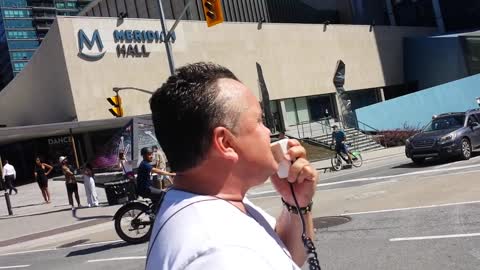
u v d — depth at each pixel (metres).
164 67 34.75
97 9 51.50
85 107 31.05
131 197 16.06
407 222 8.59
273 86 41.56
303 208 1.83
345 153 22.56
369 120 40.50
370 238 7.85
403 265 6.23
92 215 16.56
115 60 32.56
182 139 1.49
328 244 7.85
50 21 141.62
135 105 32.97
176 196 1.50
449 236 7.26
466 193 10.59
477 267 5.79
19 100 38.22
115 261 9.09
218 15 16.72
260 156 1.56
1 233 15.76
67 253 11.05
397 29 53.72
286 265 1.39
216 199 1.46
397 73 52.88
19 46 135.88
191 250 1.28
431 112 42.91
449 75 49.97
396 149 31.72
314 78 44.91
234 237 1.32
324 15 57.28
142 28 34.03
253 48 40.78
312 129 42.81
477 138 18.53
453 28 56.78
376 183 14.93
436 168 16.45
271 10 51.53
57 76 31.69
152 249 1.38
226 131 1.50
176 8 45.34
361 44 49.88
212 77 1.54
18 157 38.19
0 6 135.12
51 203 22.52
